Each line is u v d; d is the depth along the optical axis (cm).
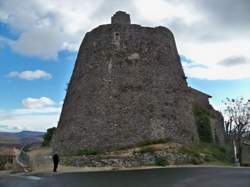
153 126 4906
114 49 5309
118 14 5688
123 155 4372
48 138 6769
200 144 5328
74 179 3269
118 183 2931
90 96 5178
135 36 5391
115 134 4881
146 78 5203
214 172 3631
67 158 4606
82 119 5106
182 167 4116
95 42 5444
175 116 5131
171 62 5512
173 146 4584
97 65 5297
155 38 5459
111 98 5066
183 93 5488
